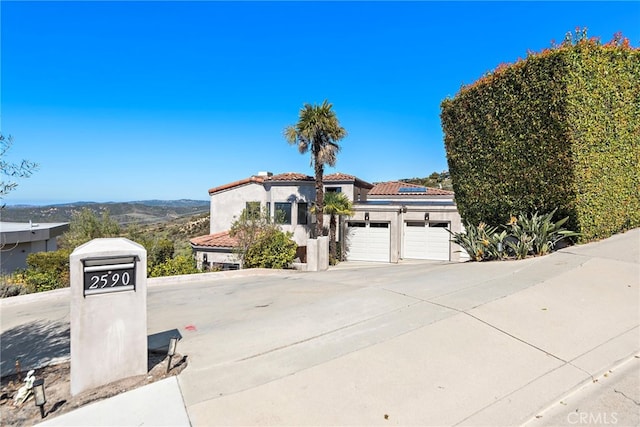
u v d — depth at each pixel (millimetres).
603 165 8992
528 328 4793
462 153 11531
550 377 3688
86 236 17312
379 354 4301
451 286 6984
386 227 18781
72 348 3578
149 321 6297
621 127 9219
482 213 11141
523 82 9336
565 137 8539
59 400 3506
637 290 5883
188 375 3965
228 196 21812
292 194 20859
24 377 4105
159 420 3164
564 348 4238
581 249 8570
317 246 14539
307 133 16938
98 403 3420
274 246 14430
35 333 5945
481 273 7930
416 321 5262
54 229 18516
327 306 6441
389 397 3449
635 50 9281
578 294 5895
